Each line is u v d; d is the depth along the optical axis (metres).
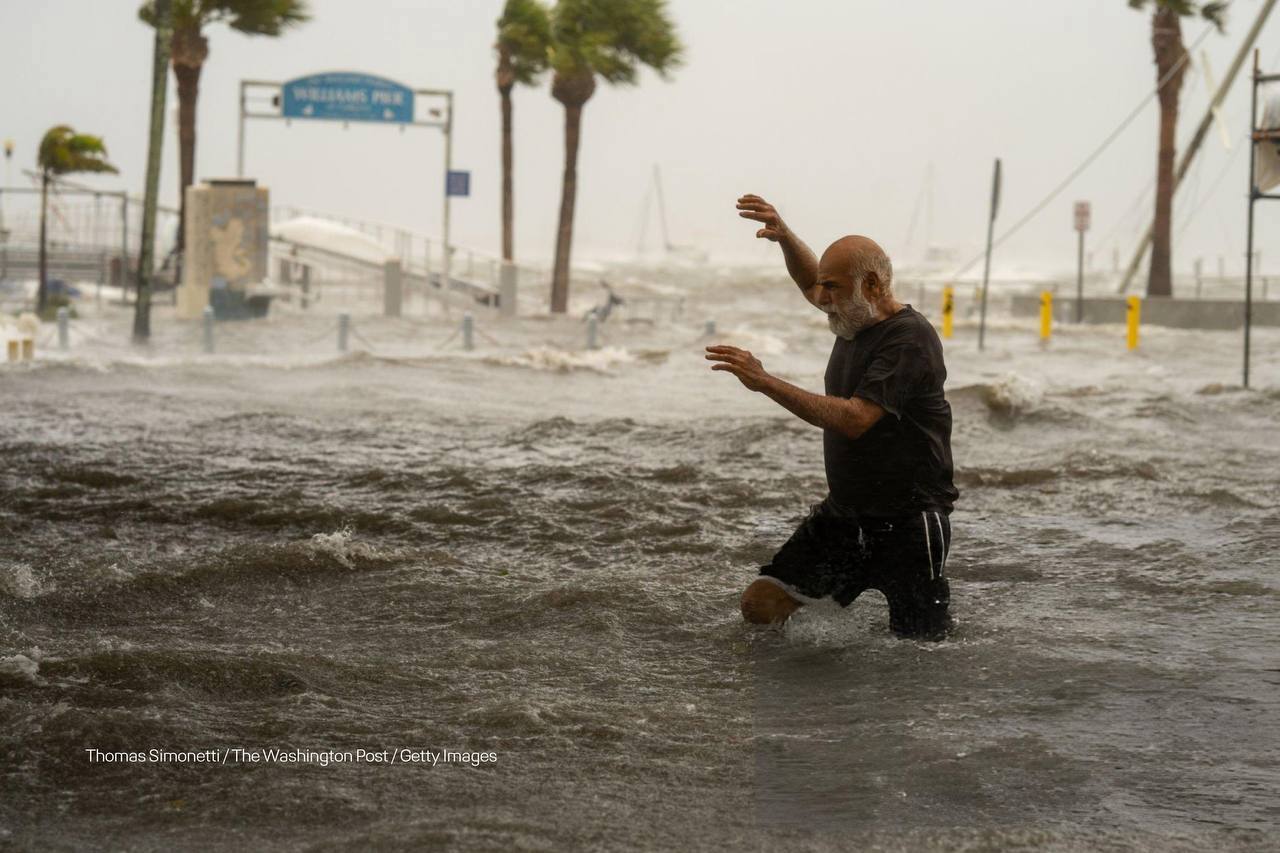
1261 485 21.14
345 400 34.16
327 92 87.81
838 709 9.98
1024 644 11.71
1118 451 25.11
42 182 78.00
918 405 11.59
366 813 7.93
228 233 75.88
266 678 10.59
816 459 23.95
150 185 55.34
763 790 8.27
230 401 32.91
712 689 10.55
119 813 7.93
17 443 24.38
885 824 7.71
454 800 8.14
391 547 15.85
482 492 19.97
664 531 17.30
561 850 7.33
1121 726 9.53
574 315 91.50
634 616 12.80
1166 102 88.31
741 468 22.75
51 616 12.67
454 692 10.38
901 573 11.89
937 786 8.34
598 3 87.75
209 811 7.95
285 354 54.28
